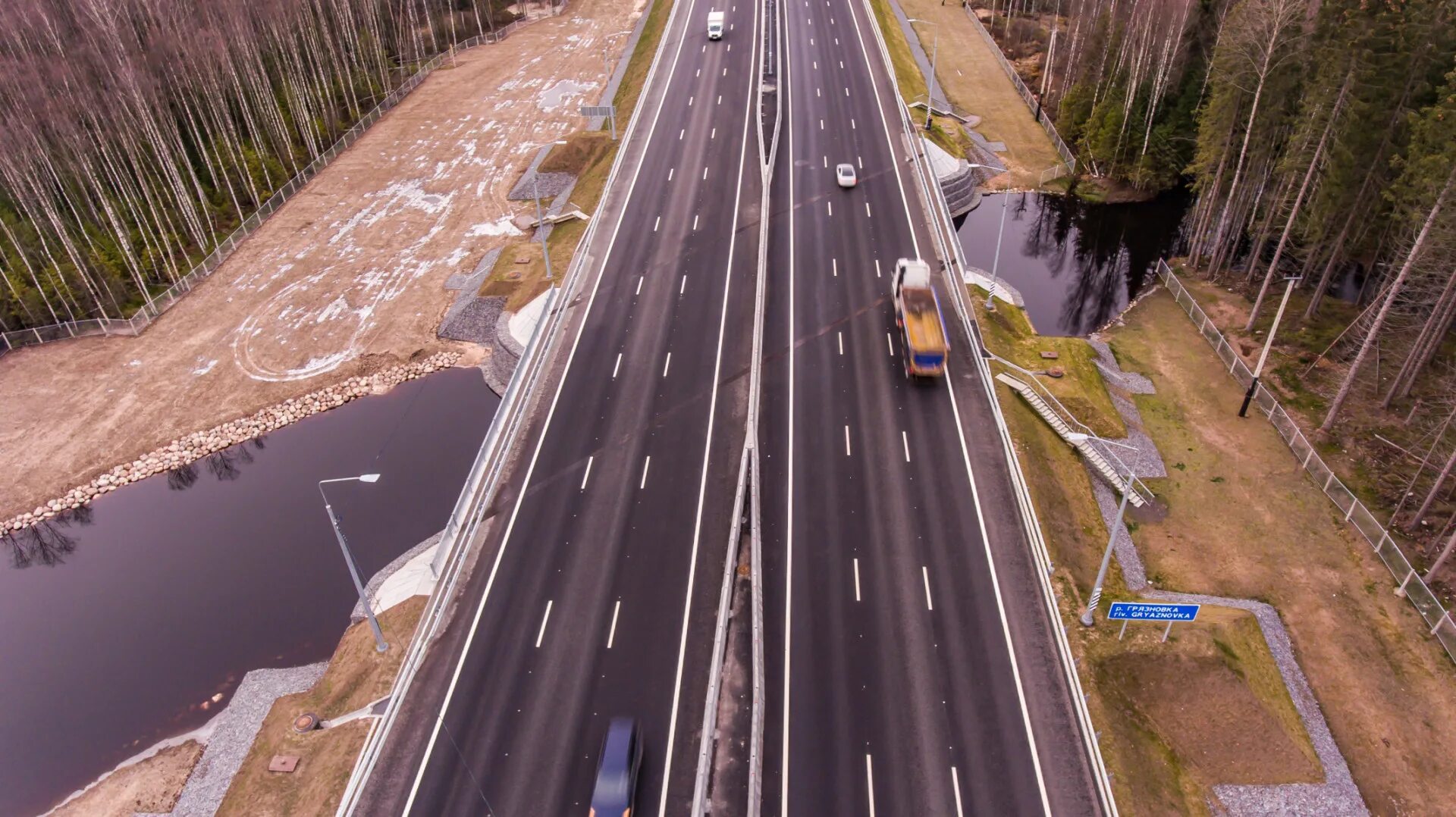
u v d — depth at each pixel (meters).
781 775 27.89
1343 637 35.78
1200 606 36.22
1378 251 52.44
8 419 51.03
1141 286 64.38
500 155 78.50
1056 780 27.78
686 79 81.94
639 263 55.66
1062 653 31.64
